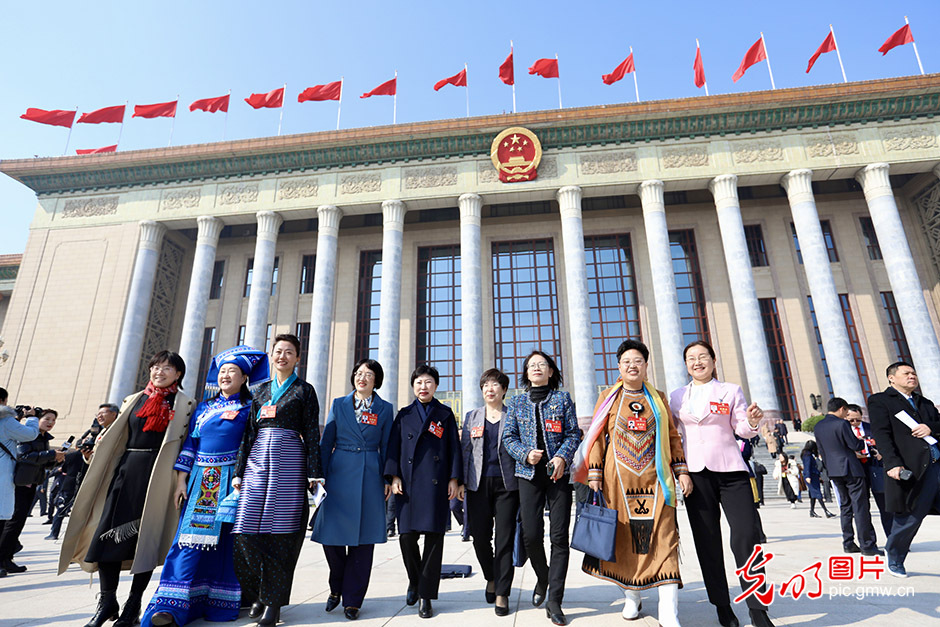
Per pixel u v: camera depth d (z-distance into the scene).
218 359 4.61
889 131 22.77
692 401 4.02
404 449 4.54
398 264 23.86
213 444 4.23
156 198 26.48
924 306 20.20
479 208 24.38
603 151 24.42
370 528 4.32
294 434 4.32
